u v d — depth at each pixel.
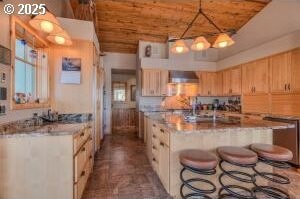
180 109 6.06
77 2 3.81
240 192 2.47
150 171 3.32
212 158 1.92
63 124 2.60
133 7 4.61
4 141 1.90
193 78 5.78
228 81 5.66
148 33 5.69
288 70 3.74
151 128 3.62
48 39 2.92
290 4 3.99
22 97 2.51
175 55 5.93
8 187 1.92
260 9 4.73
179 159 2.12
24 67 2.62
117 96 9.02
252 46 4.99
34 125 2.47
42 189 1.98
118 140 5.79
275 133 3.83
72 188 2.03
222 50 6.28
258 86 4.50
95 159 3.96
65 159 2.01
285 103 3.79
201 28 5.45
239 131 2.45
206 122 2.71
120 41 6.11
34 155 1.96
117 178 3.03
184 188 2.34
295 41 3.60
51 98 3.26
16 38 2.35
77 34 3.37
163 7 4.63
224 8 4.70
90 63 3.42
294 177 3.02
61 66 3.30
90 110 3.42
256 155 2.01
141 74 5.85
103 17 4.93
